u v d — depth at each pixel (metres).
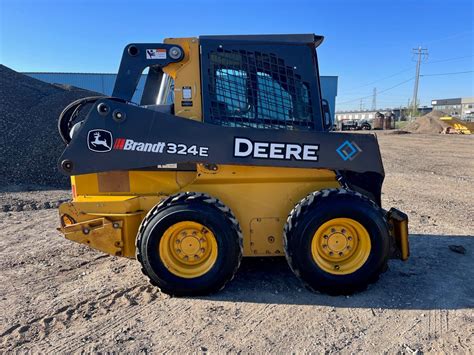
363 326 3.29
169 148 3.73
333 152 3.80
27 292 3.99
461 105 98.25
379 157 3.84
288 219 3.73
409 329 3.24
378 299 3.73
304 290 3.92
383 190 9.15
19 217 6.89
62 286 4.12
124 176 4.05
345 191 3.70
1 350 3.02
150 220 3.64
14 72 15.75
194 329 3.26
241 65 3.88
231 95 3.87
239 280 4.15
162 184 4.04
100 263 4.73
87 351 2.99
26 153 9.96
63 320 3.44
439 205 7.57
